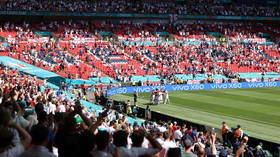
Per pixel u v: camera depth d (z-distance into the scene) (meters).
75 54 77.75
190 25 107.06
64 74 64.31
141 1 107.19
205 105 51.47
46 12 90.62
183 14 106.00
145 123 29.19
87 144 6.76
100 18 100.06
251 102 54.78
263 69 85.88
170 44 93.00
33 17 92.81
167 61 81.50
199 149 11.12
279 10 116.44
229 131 28.42
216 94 62.78
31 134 6.55
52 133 8.62
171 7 107.12
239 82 72.88
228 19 111.75
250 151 20.77
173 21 105.00
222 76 79.50
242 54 92.38
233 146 24.94
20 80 44.97
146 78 72.56
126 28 97.81
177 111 46.62
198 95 61.34
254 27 112.94
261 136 34.81
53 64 67.88
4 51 71.19
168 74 73.06
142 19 104.62
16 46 74.62
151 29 99.88
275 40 106.50
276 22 118.19
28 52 72.00
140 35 95.25
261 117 43.84
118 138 7.61
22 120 9.68
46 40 81.62
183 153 10.67
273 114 45.78
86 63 74.50
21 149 6.91
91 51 79.94
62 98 34.41
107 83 62.38
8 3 87.62
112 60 77.38
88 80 63.31
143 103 52.22
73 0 97.19
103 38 90.62
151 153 7.65
